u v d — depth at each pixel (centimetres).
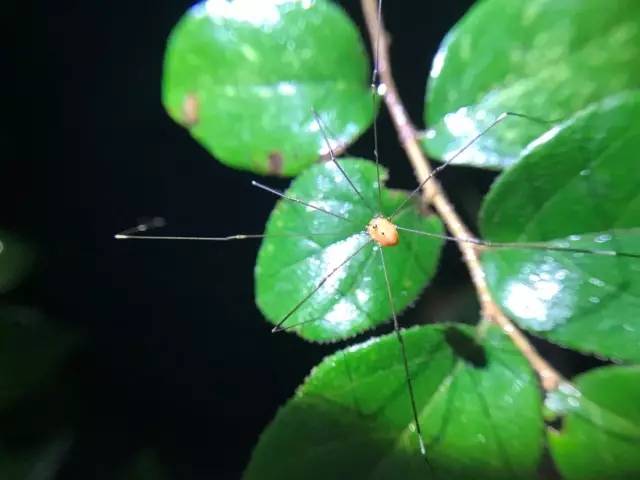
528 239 9
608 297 9
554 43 10
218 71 11
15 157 19
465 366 9
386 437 9
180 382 20
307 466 8
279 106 10
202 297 20
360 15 15
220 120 11
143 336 20
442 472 8
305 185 10
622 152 9
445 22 16
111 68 18
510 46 10
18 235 19
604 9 10
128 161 19
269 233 10
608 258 9
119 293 20
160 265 20
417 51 17
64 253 19
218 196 19
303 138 10
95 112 19
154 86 18
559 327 9
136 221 19
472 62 10
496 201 9
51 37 18
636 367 9
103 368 20
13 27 18
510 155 10
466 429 9
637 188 9
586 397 9
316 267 10
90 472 19
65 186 19
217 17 10
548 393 9
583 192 9
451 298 17
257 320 20
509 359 9
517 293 9
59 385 19
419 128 16
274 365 20
